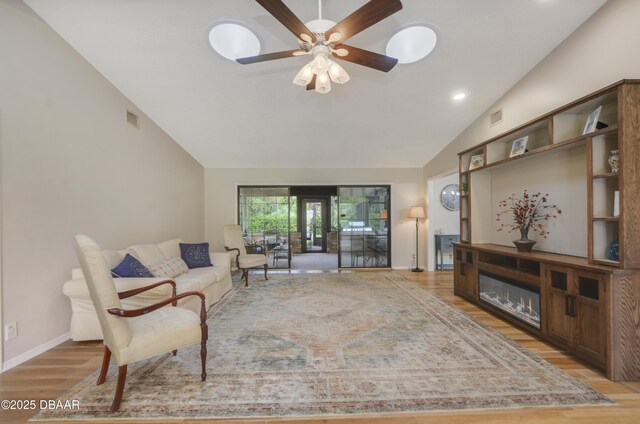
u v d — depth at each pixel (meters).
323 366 2.13
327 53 2.00
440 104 3.87
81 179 2.90
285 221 6.29
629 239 1.90
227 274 4.25
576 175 2.62
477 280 3.52
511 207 3.42
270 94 3.61
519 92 3.37
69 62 2.77
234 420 1.58
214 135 4.68
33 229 2.39
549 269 2.43
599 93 2.08
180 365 2.15
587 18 2.52
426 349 2.39
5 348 2.14
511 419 1.58
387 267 6.29
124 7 2.38
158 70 3.14
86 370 2.11
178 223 4.97
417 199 6.23
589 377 1.97
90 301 2.54
